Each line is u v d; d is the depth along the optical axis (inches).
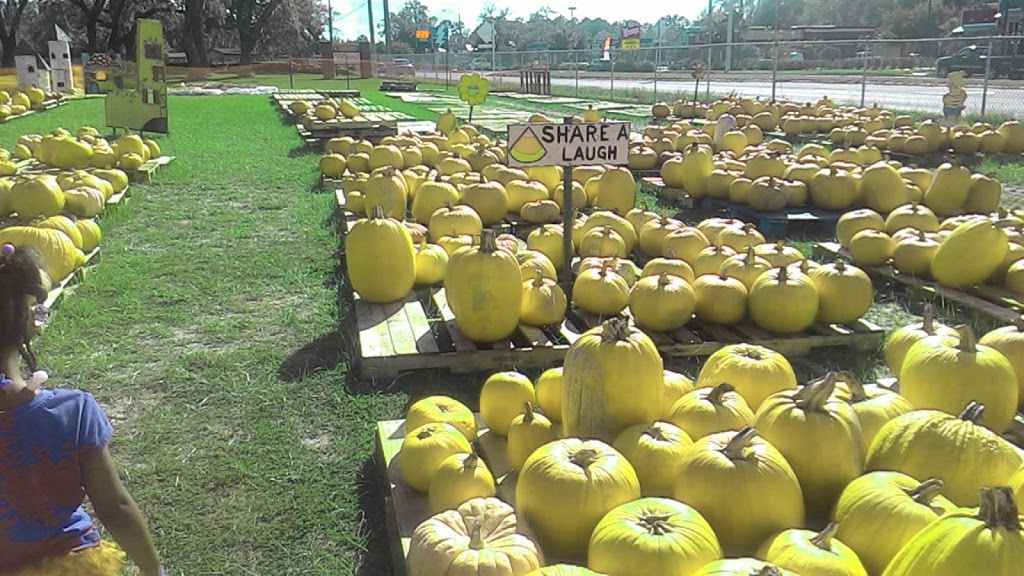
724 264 235.0
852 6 3437.5
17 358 84.4
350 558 135.7
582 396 134.7
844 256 299.0
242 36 2635.3
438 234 293.9
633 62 2347.4
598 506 108.7
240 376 203.0
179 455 166.2
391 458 147.1
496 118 919.7
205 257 309.0
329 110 706.8
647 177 484.1
